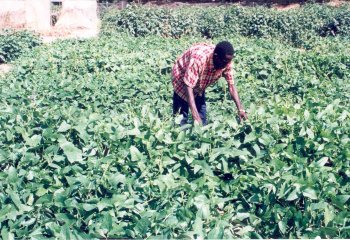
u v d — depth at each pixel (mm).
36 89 8188
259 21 21625
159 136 4914
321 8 23047
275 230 3943
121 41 15742
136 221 3746
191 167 4734
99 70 11203
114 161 4598
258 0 32969
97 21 25125
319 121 5359
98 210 3936
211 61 5848
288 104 6250
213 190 4312
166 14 22719
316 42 16406
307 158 4875
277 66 10781
